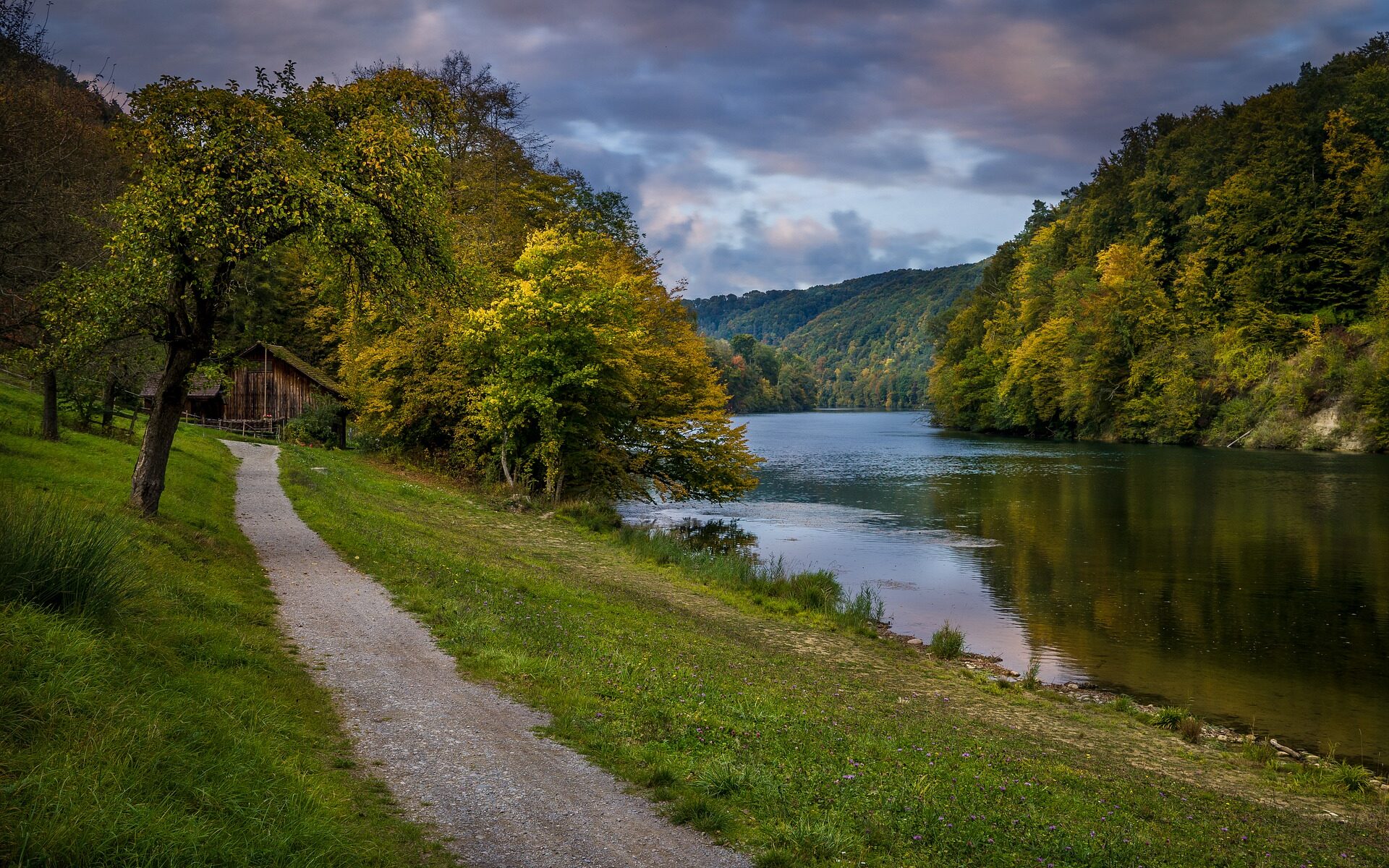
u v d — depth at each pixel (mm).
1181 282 87312
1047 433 102312
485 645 12375
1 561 8188
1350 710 15602
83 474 18953
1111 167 117875
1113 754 12422
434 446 42594
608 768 8195
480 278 19688
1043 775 10312
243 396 48562
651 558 26797
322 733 8422
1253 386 76062
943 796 8648
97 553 8984
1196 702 16062
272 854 5402
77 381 24359
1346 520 34812
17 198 16641
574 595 18656
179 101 14766
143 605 9922
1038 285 113312
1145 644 19656
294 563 16781
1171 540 31656
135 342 22672
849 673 15977
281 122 15367
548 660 11969
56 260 17438
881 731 11406
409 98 18219
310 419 48062
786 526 36438
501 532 27984
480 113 44188
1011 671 17766
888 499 44438
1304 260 77312
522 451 37750
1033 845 7500
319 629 12500
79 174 18859
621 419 38438
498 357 34719
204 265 15859
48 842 4684
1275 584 24969
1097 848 7602
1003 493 46094
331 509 23203
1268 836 9086
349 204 15562
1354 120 79562
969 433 111750
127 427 33375
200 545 15555
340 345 43656
